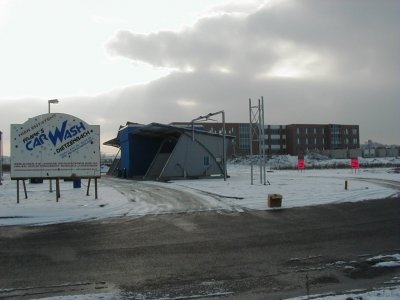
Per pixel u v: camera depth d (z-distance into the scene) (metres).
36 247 10.10
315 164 65.38
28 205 17.47
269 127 121.69
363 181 29.81
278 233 11.53
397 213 14.81
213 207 16.91
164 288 6.93
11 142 18.58
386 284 6.98
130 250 9.70
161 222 13.50
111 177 48.03
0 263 8.63
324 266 8.13
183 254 9.27
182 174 36.56
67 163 19.08
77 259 8.93
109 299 6.37
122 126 53.94
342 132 125.81
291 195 20.52
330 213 15.01
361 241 10.34
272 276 7.53
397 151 108.06
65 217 14.66
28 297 6.52
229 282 7.21
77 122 19.23
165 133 41.72
